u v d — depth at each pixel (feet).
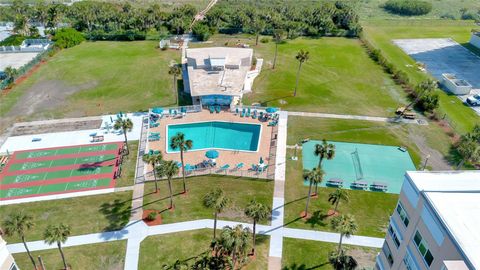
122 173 233.14
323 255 181.06
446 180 127.34
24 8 492.13
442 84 349.61
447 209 113.29
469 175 130.82
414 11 586.04
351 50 423.23
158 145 258.37
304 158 248.52
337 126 282.77
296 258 179.52
